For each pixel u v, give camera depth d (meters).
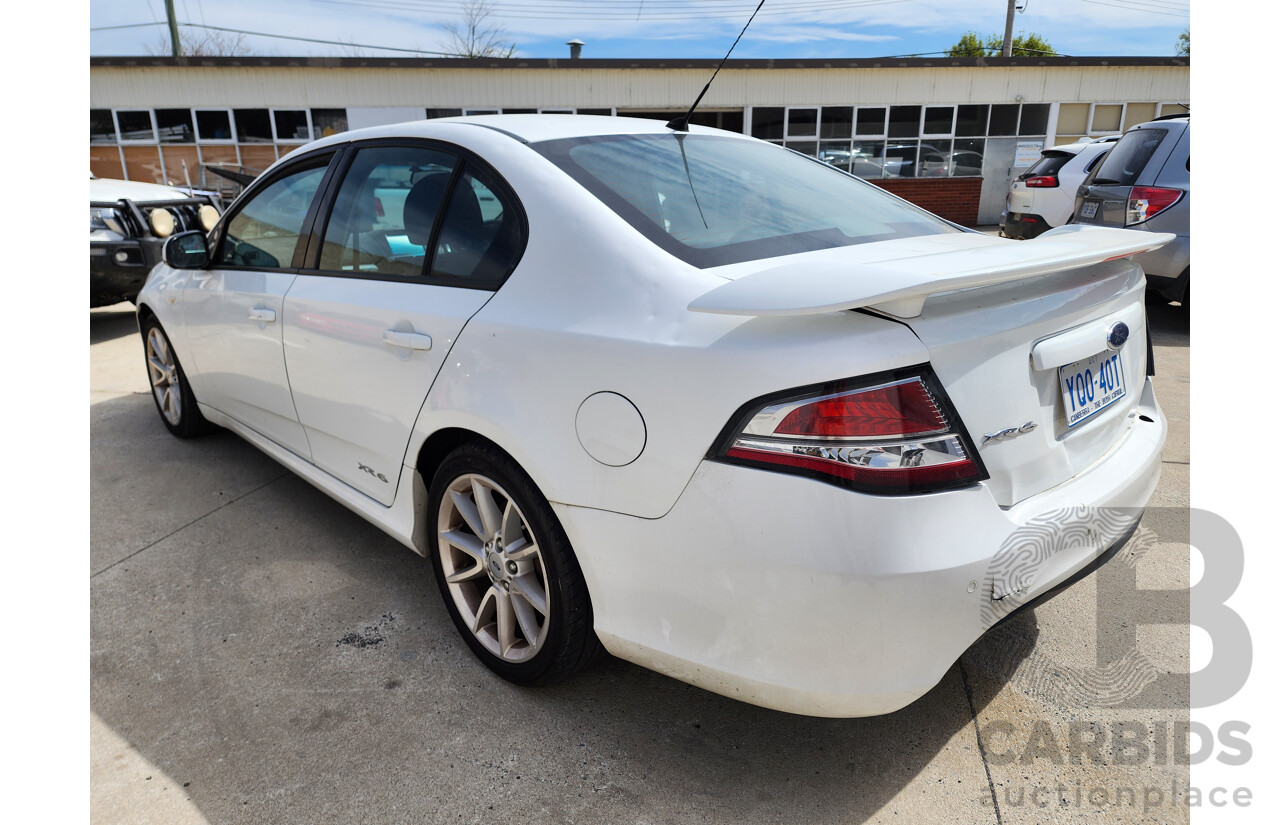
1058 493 1.54
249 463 3.57
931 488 1.31
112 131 14.15
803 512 1.31
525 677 1.94
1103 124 14.88
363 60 13.72
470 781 1.70
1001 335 1.42
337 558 2.70
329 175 2.52
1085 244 1.66
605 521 1.57
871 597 1.30
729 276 1.55
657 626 1.56
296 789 1.69
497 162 1.96
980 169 14.98
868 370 1.29
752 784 1.68
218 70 13.81
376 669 2.09
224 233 3.02
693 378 1.41
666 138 2.23
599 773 1.72
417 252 2.10
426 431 1.99
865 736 1.82
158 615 2.36
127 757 1.79
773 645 1.40
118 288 6.09
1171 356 4.94
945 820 1.58
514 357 1.71
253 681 2.05
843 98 14.47
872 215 2.10
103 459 3.63
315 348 2.38
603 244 1.67
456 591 2.12
